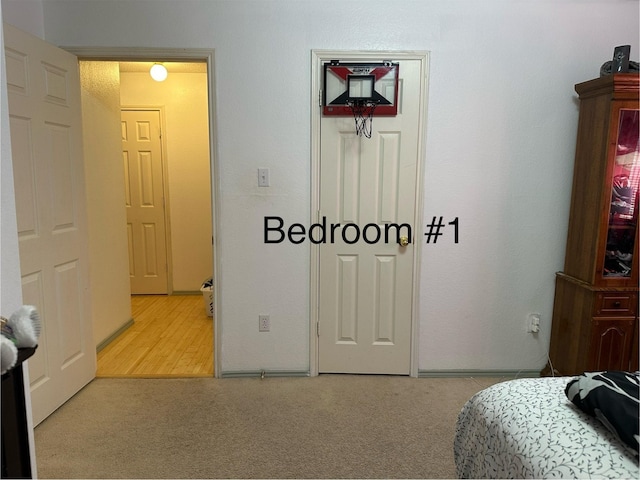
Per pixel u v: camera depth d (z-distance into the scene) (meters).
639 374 1.15
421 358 2.62
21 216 1.91
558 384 1.30
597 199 2.19
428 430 2.05
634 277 2.20
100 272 2.96
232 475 1.73
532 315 2.60
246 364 2.60
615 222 2.19
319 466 1.79
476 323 2.60
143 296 4.46
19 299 1.36
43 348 2.08
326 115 2.40
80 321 2.40
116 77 3.10
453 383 2.55
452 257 2.54
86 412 2.18
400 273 2.54
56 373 2.18
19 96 1.87
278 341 2.59
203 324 3.55
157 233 4.41
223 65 2.34
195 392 2.41
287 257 2.52
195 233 4.43
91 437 1.97
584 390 1.08
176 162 4.31
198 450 1.88
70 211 2.29
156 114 4.23
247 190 2.45
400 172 2.45
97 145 2.86
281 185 2.45
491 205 2.50
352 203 2.48
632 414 0.93
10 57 1.82
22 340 1.03
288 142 2.42
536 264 2.56
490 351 2.63
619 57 2.11
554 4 2.33
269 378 2.59
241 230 2.48
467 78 2.38
